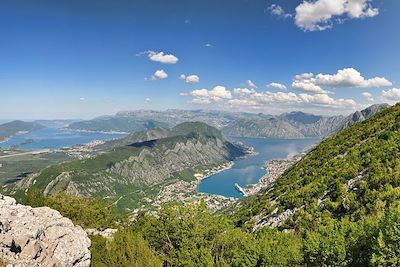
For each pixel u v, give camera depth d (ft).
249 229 214.69
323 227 119.55
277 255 131.54
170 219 173.88
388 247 88.17
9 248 85.71
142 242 144.97
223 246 165.17
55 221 105.19
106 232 187.62
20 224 91.15
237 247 162.50
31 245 88.79
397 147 176.14
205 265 149.28
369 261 92.84
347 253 100.22
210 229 168.35
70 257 97.76
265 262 133.59
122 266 129.18
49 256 93.45
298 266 117.70
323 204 170.81
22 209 99.14
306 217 160.45
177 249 165.99
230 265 150.82
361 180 165.37
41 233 94.63
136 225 208.64
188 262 151.43
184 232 163.43
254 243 148.56
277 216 200.75
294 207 195.42
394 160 160.25
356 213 135.44
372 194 137.18
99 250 130.11
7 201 100.37
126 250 135.64
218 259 163.84
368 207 131.64
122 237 144.25
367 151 205.36
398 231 87.56
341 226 113.29
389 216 93.56
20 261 84.99
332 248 101.91
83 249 102.73
